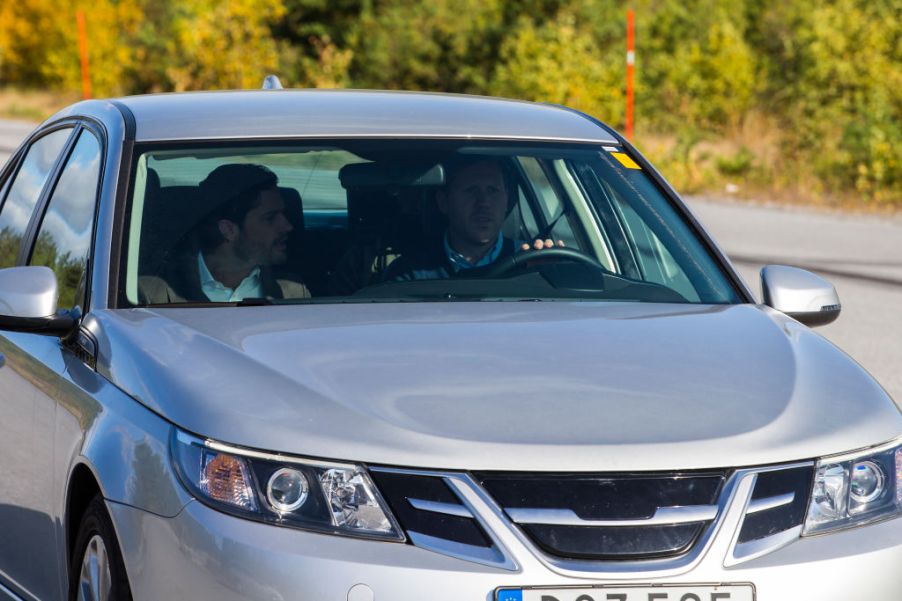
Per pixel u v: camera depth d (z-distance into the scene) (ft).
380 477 32.83
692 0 404.16
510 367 36.78
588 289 45.70
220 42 355.97
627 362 37.73
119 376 38.63
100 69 487.20
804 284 46.52
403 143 48.60
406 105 52.29
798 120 297.33
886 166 226.17
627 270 48.01
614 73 313.53
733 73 342.03
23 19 529.86
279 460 33.27
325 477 33.01
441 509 32.55
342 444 33.19
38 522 43.68
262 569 32.30
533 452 32.89
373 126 49.37
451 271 45.62
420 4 416.46
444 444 33.01
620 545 32.63
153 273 43.42
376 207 46.55
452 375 36.09
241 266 44.24
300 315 40.98
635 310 43.14
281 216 45.52
